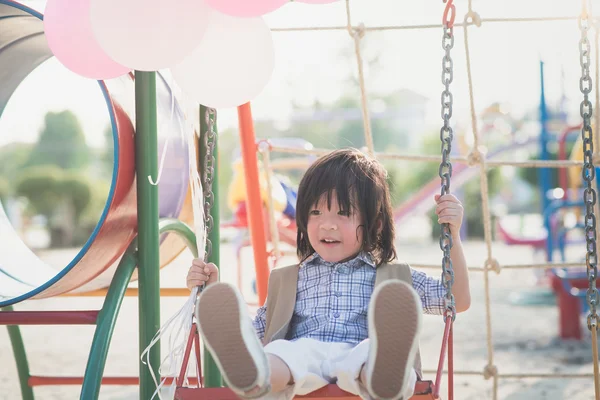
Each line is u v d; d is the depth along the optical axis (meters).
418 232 20.48
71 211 20.47
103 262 3.26
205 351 3.60
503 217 20.67
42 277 3.59
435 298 2.83
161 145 3.51
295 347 2.50
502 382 5.63
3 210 4.00
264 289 4.03
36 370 6.08
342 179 2.82
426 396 2.26
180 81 3.10
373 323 2.14
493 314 8.68
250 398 2.17
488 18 4.41
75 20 2.97
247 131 4.07
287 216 7.37
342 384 2.38
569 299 7.30
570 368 5.96
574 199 10.50
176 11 2.80
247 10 2.87
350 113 16.94
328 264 2.89
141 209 3.20
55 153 24.36
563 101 12.62
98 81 3.09
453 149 13.39
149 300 3.17
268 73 3.17
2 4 3.20
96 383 2.87
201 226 2.93
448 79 2.60
